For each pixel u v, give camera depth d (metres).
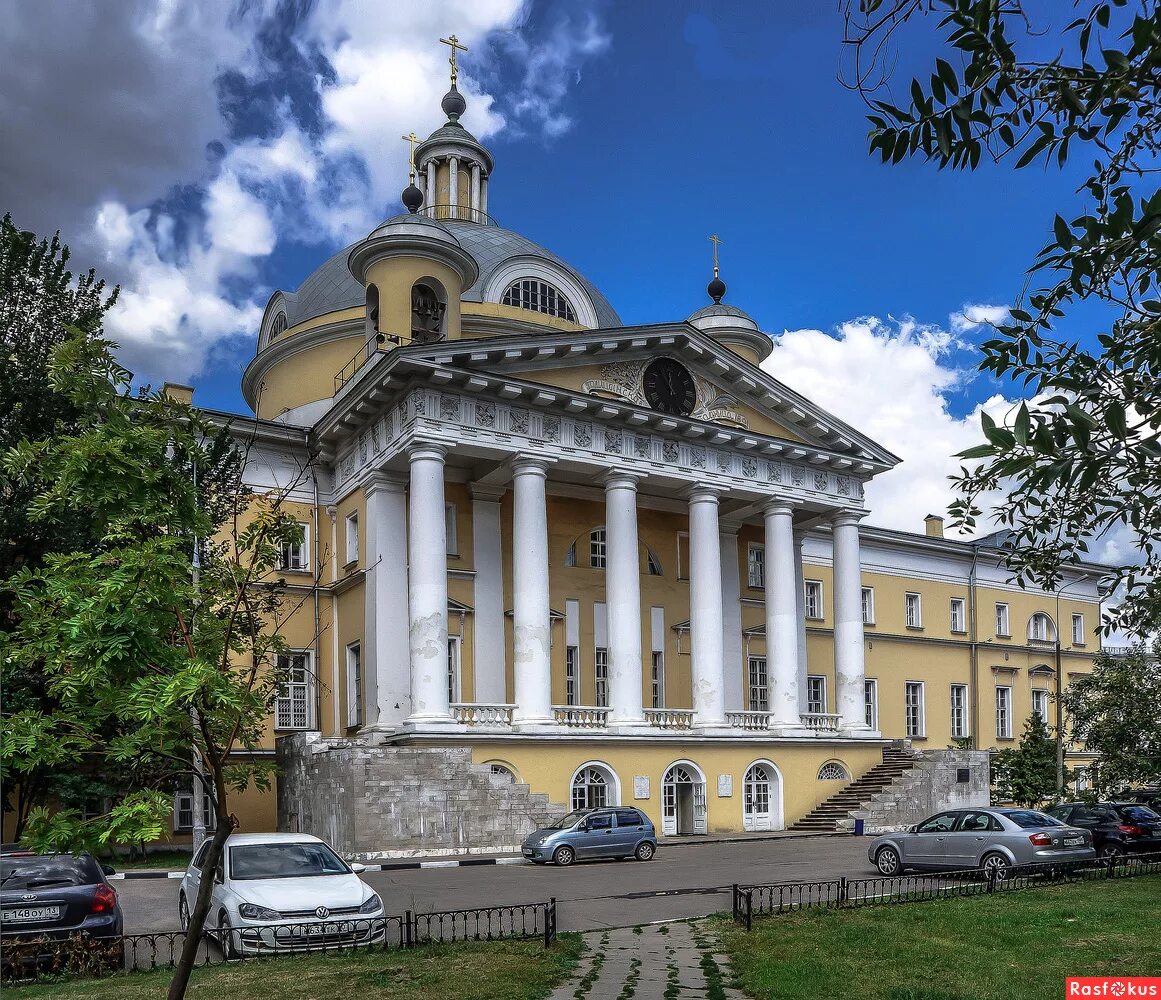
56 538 22.75
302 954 12.91
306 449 35.44
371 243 35.97
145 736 8.07
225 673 8.17
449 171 52.28
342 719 33.66
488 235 48.19
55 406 24.27
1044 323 6.35
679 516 39.69
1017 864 19.06
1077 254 5.68
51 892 12.77
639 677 33.00
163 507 8.38
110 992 10.68
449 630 33.66
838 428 38.75
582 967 12.00
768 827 35.00
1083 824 24.97
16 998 10.59
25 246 25.92
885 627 51.22
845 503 39.31
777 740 35.31
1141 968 11.13
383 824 26.08
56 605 8.32
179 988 7.54
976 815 20.28
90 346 8.47
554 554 36.41
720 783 33.91
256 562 9.11
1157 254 5.50
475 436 31.12
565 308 46.94
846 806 35.38
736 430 35.81
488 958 12.22
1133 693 35.22
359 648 32.94
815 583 48.81
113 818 7.68
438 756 27.27
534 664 30.98
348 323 42.50
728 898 18.05
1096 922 13.97
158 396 8.88
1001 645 55.38
